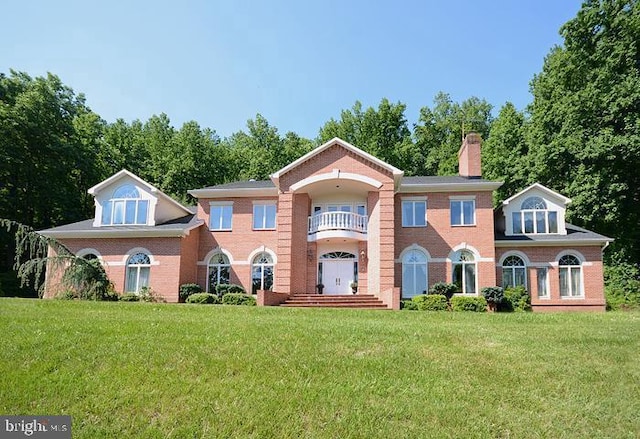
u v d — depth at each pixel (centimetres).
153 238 2870
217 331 1216
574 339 1277
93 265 2552
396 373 955
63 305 1822
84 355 976
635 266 3456
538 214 3011
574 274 2872
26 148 3956
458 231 2889
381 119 5238
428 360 1041
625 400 882
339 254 2992
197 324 1314
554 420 802
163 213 3109
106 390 832
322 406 802
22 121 3794
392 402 827
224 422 750
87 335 1112
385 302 2584
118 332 1159
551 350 1150
